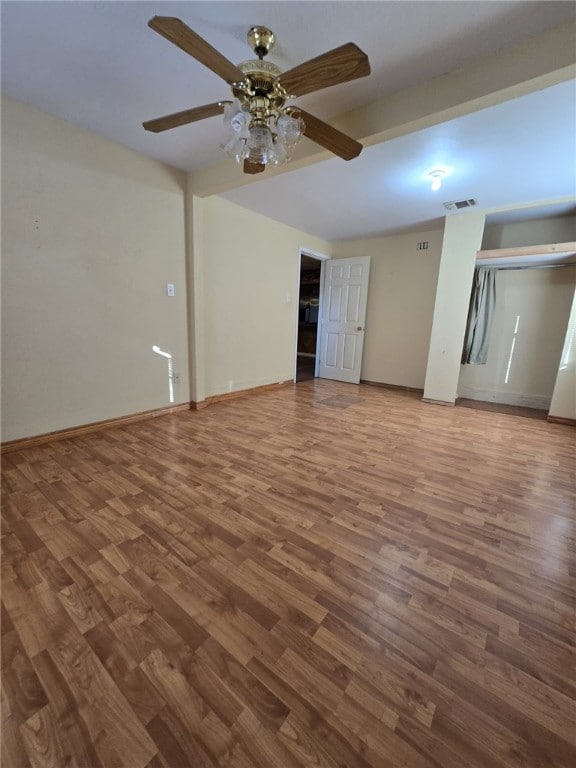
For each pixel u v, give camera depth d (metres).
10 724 0.84
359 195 3.29
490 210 3.63
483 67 1.61
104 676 0.96
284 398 4.25
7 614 1.13
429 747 0.82
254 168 2.10
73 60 1.68
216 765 0.78
